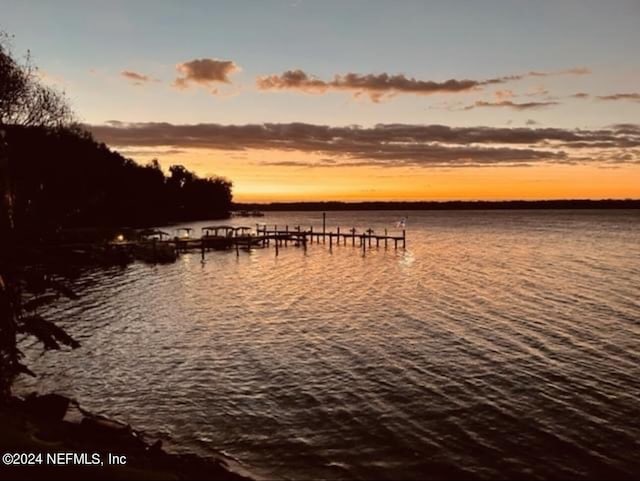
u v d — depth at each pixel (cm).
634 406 1831
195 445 1530
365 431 1630
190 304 3725
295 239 9262
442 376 2152
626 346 2602
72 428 1386
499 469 1402
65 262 1533
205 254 7512
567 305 3675
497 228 15412
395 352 2502
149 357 2406
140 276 5166
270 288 4488
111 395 1928
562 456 1476
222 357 2416
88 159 7506
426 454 1484
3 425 1247
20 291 1464
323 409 1803
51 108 5806
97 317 3250
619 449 1516
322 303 3794
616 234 11962
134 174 11894
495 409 1806
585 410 1798
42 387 1997
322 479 1348
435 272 5556
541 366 2284
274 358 2400
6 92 4072
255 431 1628
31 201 1536
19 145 4884
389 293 4231
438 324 3103
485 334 2858
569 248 8369
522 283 4738
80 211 1664
